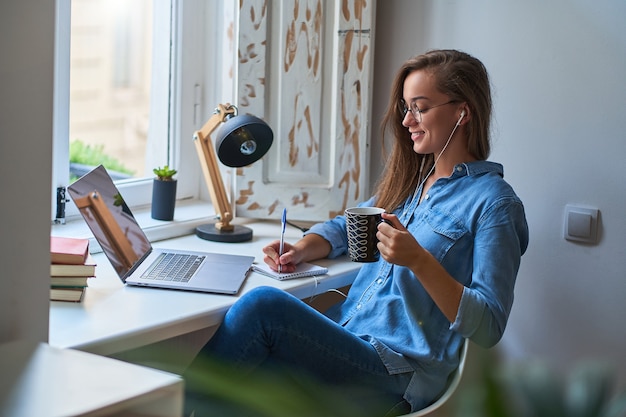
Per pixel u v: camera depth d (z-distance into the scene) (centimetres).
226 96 260
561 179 224
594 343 224
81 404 118
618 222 218
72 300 175
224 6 256
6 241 144
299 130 244
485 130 196
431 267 173
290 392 184
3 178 142
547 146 226
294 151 246
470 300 171
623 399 78
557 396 76
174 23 257
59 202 230
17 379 127
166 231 233
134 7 260
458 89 191
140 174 265
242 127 216
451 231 187
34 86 144
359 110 242
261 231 246
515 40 228
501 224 180
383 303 192
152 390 124
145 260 202
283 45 240
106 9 251
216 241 232
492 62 232
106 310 171
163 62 261
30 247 147
